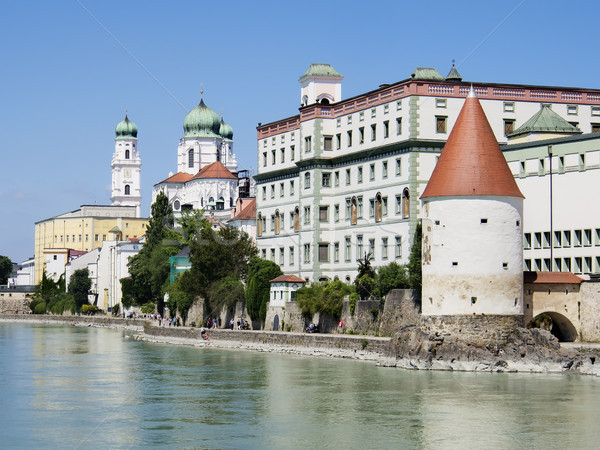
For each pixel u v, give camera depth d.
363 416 72.25
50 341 159.38
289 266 153.25
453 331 97.25
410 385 86.31
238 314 150.00
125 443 64.50
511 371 94.69
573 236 109.44
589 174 108.12
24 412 76.06
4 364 113.94
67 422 71.69
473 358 95.81
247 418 72.38
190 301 170.25
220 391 86.06
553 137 121.56
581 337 101.31
